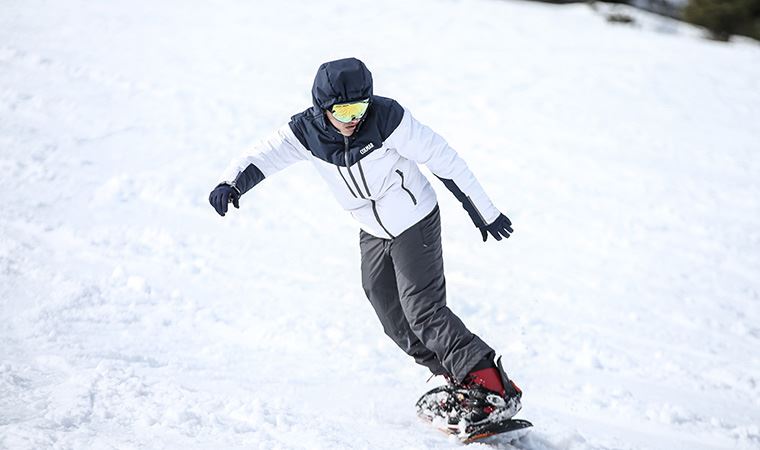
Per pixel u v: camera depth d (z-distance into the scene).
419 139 6.39
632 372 10.45
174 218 12.94
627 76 29.33
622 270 14.59
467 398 6.86
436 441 6.79
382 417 7.29
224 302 10.03
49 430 5.58
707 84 30.23
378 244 6.97
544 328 11.29
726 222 18.16
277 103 20.48
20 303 8.76
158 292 9.89
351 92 5.92
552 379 9.62
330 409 7.21
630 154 21.62
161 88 19.84
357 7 34.06
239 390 7.25
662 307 13.28
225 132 17.69
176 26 26.75
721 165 22.03
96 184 13.60
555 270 13.95
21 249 10.39
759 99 29.34
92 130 16.23
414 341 7.16
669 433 8.67
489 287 12.60
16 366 6.80
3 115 16.08
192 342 8.56
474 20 35.22
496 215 6.77
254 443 5.99
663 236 16.70
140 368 7.38
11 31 22.41
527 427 6.98
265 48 25.75
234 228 13.11
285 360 8.50
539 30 35.47
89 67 20.28
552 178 18.86
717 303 13.95
